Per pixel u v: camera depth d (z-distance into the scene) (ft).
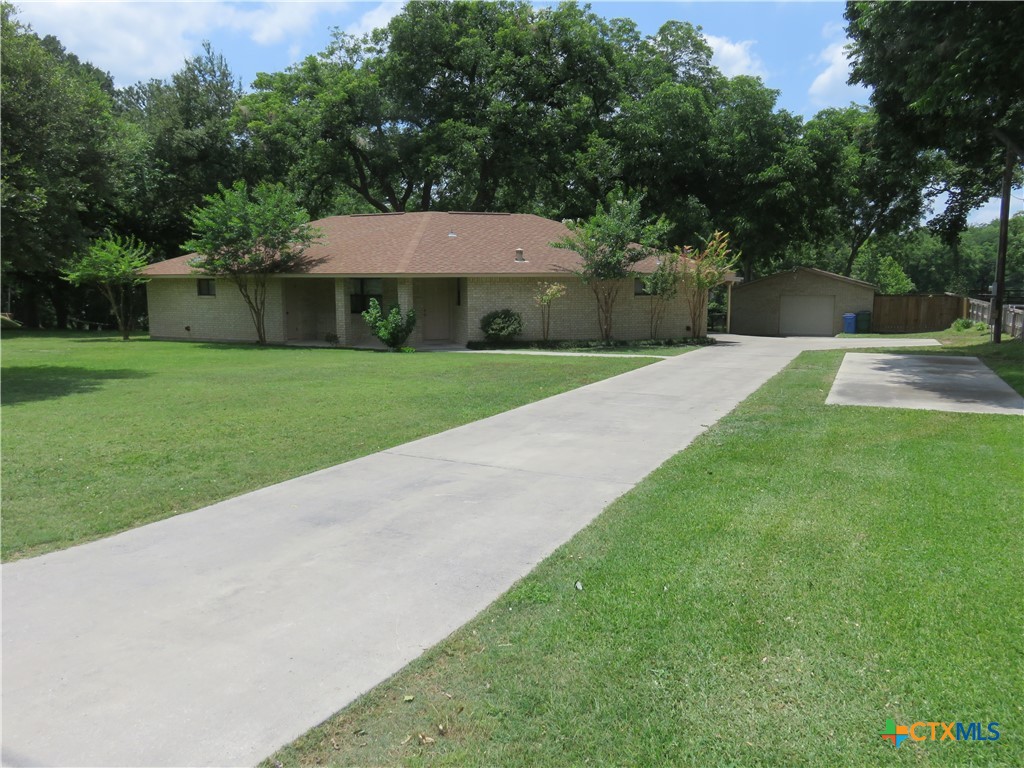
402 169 104.58
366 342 73.36
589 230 65.72
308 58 104.94
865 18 41.42
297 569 14.46
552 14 99.19
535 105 99.76
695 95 91.71
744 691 9.80
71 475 21.56
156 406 33.32
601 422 29.09
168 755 8.76
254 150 108.58
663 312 75.46
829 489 18.58
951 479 19.13
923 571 13.33
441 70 102.01
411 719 9.45
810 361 50.14
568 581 13.58
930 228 86.79
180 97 108.78
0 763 8.63
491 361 53.72
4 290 117.50
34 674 10.61
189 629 11.97
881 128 55.36
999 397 32.68
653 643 11.14
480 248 70.85
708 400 34.12
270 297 74.43
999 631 11.10
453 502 18.74
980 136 53.31
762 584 13.05
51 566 14.74
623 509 17.74
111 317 121.08
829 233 109.40
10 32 42.50
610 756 8.63
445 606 12.71
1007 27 35.42
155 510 18.35
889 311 98.84
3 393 37.35
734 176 95.09
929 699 9.50
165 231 111.14
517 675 10.40
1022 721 9.01
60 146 43.60
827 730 8.95
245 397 35.96
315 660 10.94
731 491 18.74
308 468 22.38
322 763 8.62
